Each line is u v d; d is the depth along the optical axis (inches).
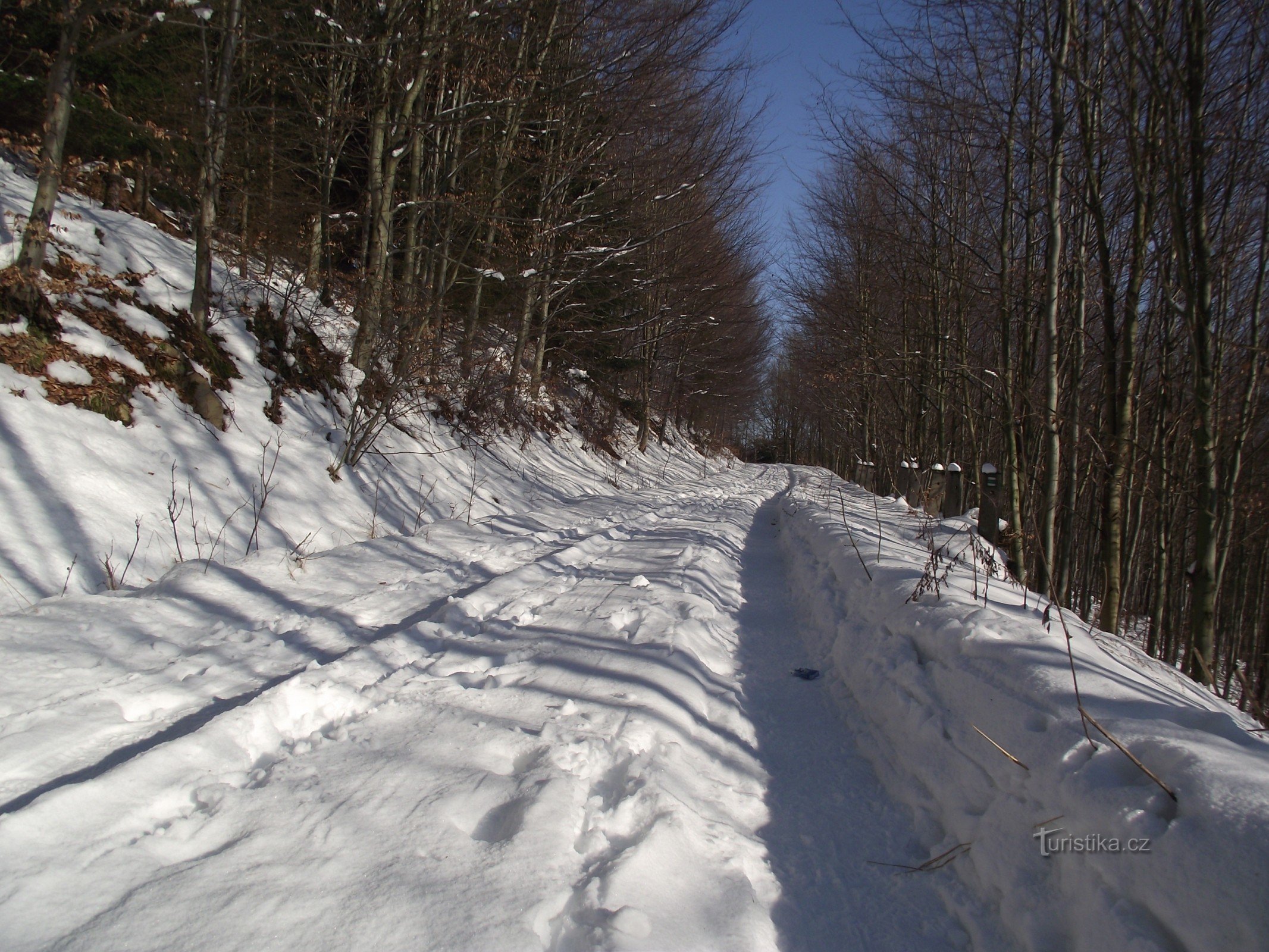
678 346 1088.8
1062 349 340.2
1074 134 291.7
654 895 85.0
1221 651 501.7
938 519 366.9
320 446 343.9
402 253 514.0
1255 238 306.2
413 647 167.3
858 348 596.7
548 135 585.0
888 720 139.0
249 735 117.2
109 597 183.0
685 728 136.6
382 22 417.1
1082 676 111.3
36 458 222.7
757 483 1041.5
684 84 618.2
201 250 326.0
